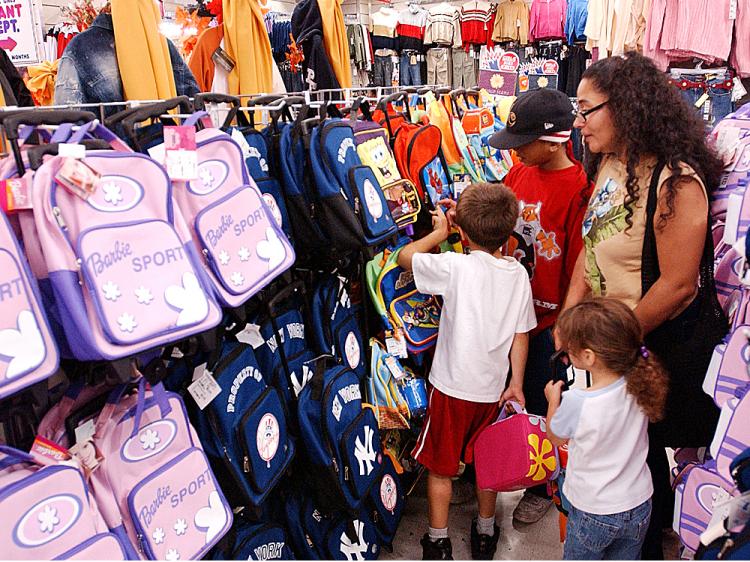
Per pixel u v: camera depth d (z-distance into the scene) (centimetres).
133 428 125
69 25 389
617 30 544
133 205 117
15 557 97
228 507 142
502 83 686
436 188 244
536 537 235
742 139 171
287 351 191
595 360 160
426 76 743
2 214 98
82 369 117
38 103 303
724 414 133
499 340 210
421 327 237
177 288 117
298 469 196
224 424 153
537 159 218
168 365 144
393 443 244
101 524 113
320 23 370
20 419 117
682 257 158
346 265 206
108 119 140
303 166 185
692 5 444
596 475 162
